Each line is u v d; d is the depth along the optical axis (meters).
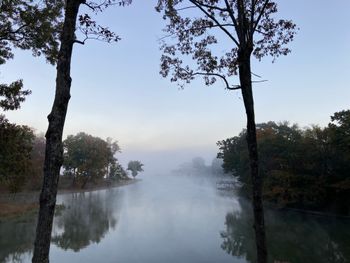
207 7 11.15
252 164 9.89
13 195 60.75
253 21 10.41
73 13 7.86
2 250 28.17
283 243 31.11
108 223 42.75
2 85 18.56
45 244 6.92
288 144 57.78
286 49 12.15
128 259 26.28
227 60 12.48
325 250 28.48
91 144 107.38
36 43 16.00
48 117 7.40
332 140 47.25
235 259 26.09
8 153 30.27
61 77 7.52
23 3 15.57
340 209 47.97
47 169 7.13
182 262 25.41
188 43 12.44
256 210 9.72
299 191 52.06
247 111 9.98
